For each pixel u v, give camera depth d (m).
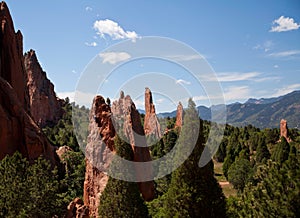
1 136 46.16
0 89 49.78
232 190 60.19
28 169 30.86
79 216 31.73
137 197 27.33
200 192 23.70
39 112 97.31
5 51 58.94
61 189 44.69
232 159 76.31
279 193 23.36
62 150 59.06
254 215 24.34
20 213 27.28
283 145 66.50
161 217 30.48
